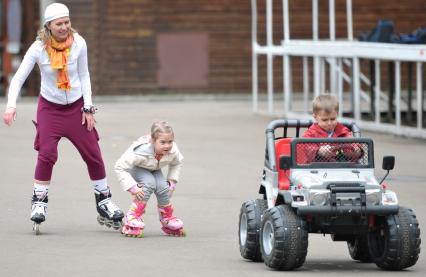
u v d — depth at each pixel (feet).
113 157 99.60
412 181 85.35
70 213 69.62
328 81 183.93
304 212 49.65
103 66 191.93
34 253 55.77
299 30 195.00
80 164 94.32
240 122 136.87
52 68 61.77
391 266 51.06
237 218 68.08
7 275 49.96
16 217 67.82
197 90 193.98
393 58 119.96
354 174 51.88
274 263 50.49
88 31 190.90
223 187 81.66
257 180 85.76
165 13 192.24
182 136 119.14
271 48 146.51
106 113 151.74
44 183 62.23
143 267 52.08
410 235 50.31
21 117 141.59
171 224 61.36
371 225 51.70
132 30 192.03
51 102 62.49
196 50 193.47
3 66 191.52
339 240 54.29
